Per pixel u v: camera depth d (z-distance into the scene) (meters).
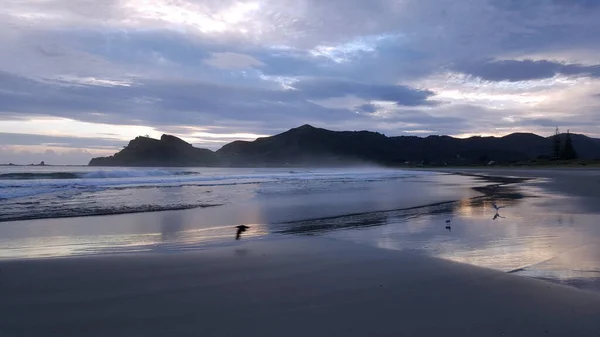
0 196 16.80
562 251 7.13
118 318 4.01
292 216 12.20
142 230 9.78
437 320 3.99
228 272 5.72
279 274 5.64
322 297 4.66
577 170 55.88
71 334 3.64
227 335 3.63
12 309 4.21
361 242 8.12
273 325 3.86
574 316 4.12
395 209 13.73
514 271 5.85
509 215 11.79
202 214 12.60
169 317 4.05
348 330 3.75
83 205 14.48
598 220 10.69
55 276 5.38
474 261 6.46
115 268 5.83
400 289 4.97
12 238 8.70
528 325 3.89
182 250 7.36
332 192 21.20
